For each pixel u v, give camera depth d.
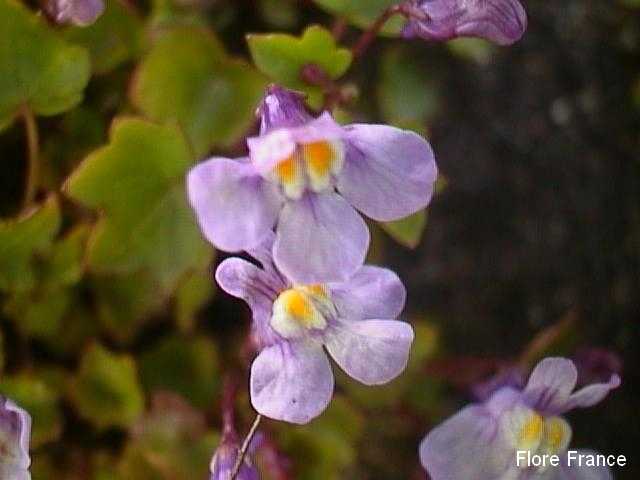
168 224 0.05
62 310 0.06
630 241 0.07
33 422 0.06
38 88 0.05
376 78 0.07
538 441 0.05
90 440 0.06
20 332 0.06
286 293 0.05
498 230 0.07
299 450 0.06
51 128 0.06
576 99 0.07
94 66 0.06
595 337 0.07
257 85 0.06
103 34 0.06
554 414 0.05
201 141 0.06
